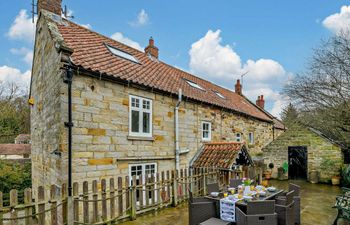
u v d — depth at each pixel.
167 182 8.48
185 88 12.42
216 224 5.24
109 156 7.78
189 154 11.25
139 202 7.63
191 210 5.82
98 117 7.57
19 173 14.94
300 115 16.25
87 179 7.10
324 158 14.67
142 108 9.14
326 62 12.95
